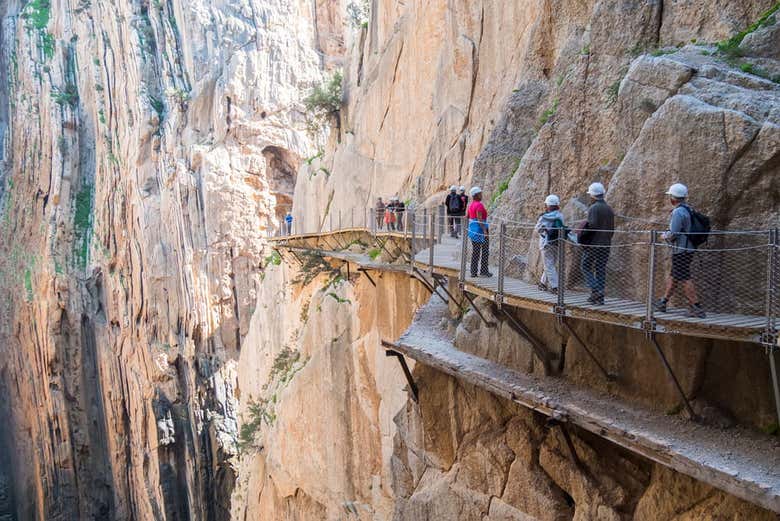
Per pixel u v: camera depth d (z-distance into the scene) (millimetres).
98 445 70250
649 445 7016
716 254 7418
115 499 66375
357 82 37844
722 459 6488
